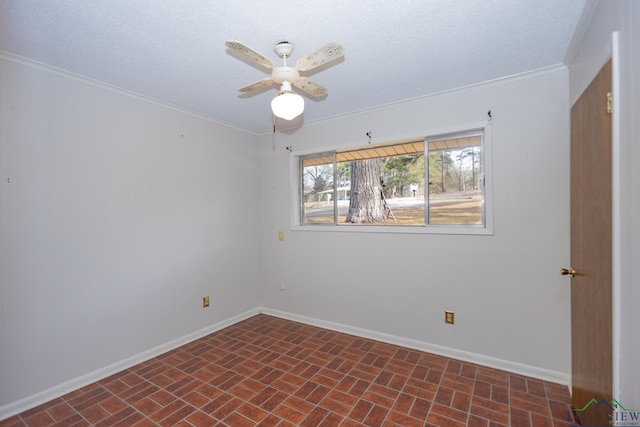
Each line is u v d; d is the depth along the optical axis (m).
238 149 3.75
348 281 3.33
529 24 1.76
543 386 2.27
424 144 2.91
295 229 3.71
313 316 3.59
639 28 1.07
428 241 2.85
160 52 2.01
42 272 2.17
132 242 2.70
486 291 2.60
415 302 2.93
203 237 3.32
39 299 2.15
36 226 2.15
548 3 1.57
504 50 2.05
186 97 2.81
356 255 3.27
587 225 1.73
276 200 3.89
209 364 2.66
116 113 2.60
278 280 3.88
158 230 2.90
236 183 3.72
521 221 2.45
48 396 2.17
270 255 3.95
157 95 2.76
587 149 1.73
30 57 2.06
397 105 2.99
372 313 3.17
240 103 2.96
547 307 2.37
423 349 2.88
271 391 2.24
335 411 2.01
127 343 2.64
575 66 2.05
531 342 2.42
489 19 1.71
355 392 2.22
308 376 2.44
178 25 1.71
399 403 2.09
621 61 1.23
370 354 2.82
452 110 2.71
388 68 2.29
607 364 1.44
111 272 2.55
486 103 2.56
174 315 3.02
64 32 1.77
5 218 2.01
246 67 2.23
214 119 3.43
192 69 2.26
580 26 1.76
